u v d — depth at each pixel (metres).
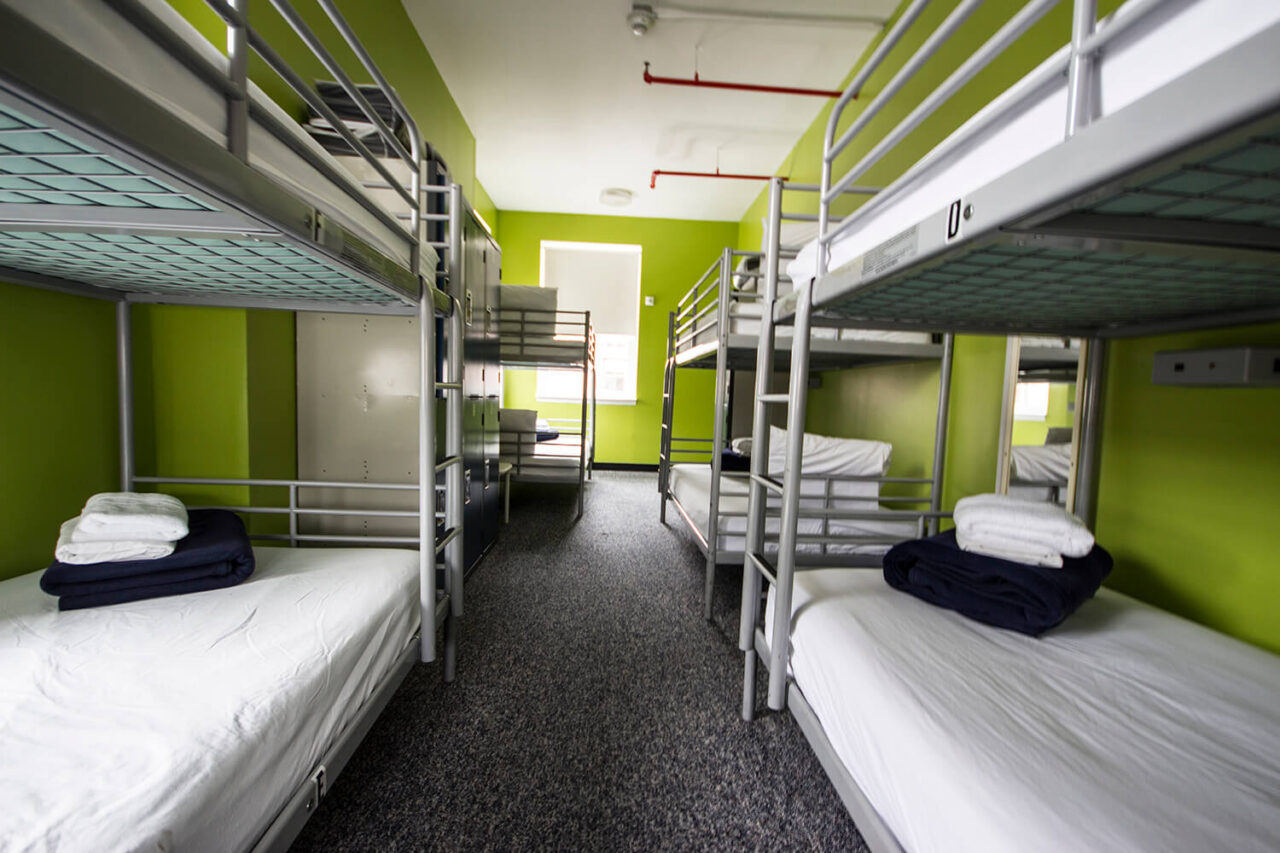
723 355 2.35
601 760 1.38
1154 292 1.04
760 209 5.22
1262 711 0.85
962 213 0.68
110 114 0.47
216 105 0.68
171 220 0.80
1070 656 1.02
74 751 0.69
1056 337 1.68
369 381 2.15
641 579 2.73
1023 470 1.91
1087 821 0.60
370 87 2.10
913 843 0.73
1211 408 1.30
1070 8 1.61
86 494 1.55
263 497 1.93
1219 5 0.46
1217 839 0.58
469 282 2.59
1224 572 1.27
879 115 2.88
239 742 0.74
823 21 2.85
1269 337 1.20
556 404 6.14
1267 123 0.37
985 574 1.18
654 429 6.17
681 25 2.92
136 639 1.02
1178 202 0.60
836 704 1.00
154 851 0.57
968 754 0.72
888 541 2.04
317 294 1.50
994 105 0.70
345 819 1.17
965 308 1.26
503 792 1.26
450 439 1.71
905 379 2.79
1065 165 0.52
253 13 1.70
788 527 1.21
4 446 1.34
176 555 1.25
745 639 1.52
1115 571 1.57
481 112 3.89
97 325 1.57
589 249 6.09
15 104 0.43
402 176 2.19
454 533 1.67
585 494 4.92
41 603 1.18
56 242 0.95
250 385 1.84
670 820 1.19
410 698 1.63
